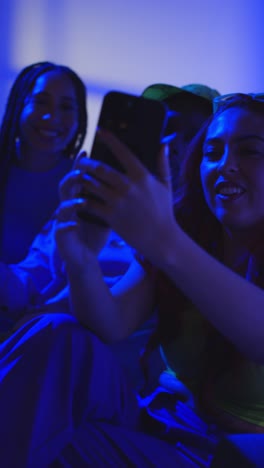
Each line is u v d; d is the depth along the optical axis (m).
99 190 0.66
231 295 0.69
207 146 0.88
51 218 1.68
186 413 0.97
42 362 0.82
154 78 3.59
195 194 0.98
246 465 0.64
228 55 3.66
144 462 0.82
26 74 1.93
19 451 0.76
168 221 0.66
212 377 0.89
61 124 1.86
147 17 3.55
